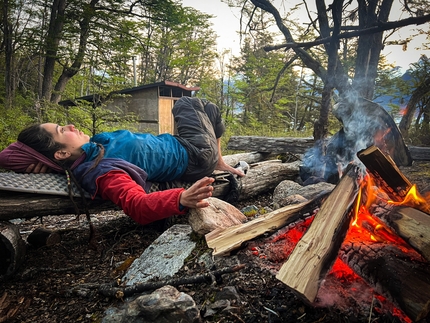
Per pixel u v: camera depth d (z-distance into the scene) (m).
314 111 17.72
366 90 2.87
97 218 3.24
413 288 1.15
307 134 9.27
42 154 2.13
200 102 3.07
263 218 1.85
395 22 2.28
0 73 14.98
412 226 1.32
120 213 3.47
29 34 12.52
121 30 13.20
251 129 11.71
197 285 1.62
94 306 1.63
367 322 1.24
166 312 1.33
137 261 1.96
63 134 2.14
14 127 7.77
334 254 1.33
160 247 2.04
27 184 2.00
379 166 1.61
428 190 1.82
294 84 17.39
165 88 16.17
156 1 13.45
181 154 2.60
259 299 1.45
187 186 2.77
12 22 13.03
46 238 2.33
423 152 3.66
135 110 14.83
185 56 26.05
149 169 2.42
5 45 12.80
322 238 1.37
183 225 2.32
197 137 2.77
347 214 1.47
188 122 2.87
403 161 2.54
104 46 12.63
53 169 2.16
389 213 1.46
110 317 1.44
